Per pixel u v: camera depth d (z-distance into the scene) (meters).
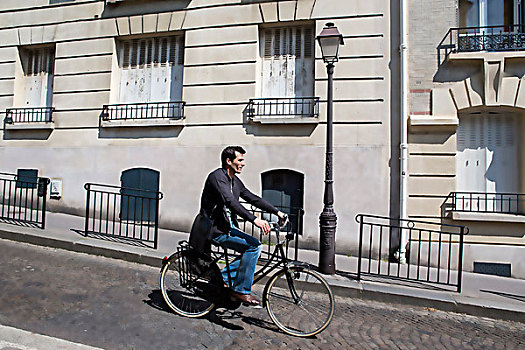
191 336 4.05
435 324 4.94
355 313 5.13
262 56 8.77
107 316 4.38
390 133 7.87
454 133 7.66
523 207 7.61
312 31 8.58
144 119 9.06
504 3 7.88
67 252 6.77
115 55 9.55
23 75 10.37
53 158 9.68
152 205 8.95
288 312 4.37
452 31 7.74
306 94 8.52
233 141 8.52
